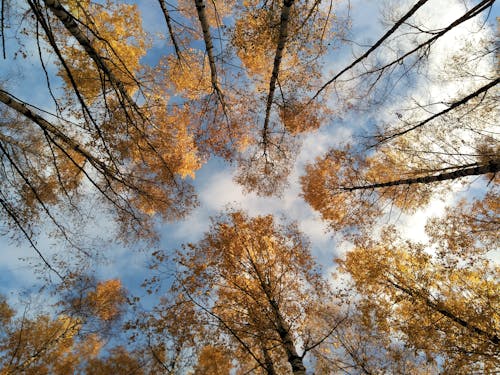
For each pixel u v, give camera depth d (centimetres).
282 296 704
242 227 807
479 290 693
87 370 819
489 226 717
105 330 856
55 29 607
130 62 725
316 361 793
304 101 812
